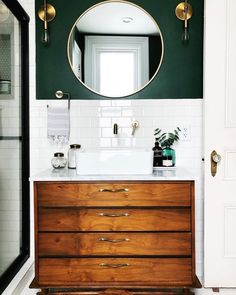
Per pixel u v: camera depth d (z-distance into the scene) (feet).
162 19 8.03
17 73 7.93
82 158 6.48
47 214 6.18
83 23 8.04
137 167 6.50
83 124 8.05
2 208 7.23
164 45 8.04
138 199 6.18
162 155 7.68
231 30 7.37
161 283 6.18
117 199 6.17
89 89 8.05
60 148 8.04
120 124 8.04
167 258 6.19
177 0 8.00
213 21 7.36
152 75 8.04
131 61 8.02
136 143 8.04
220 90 7.39
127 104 8.05
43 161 8.04
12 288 6.47
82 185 6.17
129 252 6.19
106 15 8.02
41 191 6.18
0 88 7.18
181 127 8.01
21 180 8.03
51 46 8.04
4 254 7.24
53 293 6.50
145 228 6.18
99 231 6.19
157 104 8.04
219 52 7.37
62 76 8.04
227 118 7.41
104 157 6.48
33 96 8.04
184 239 6.18
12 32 7.67
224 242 7.41
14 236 7.75
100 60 8.02
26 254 7.97
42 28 8.04
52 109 7.79
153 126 8.04
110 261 6.20
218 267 7.40
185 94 8.04
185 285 6.16
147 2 8.02
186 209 6.19
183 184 6.19
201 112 8.02
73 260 6.20
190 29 8.01
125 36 8.04
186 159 8.00
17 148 7.97
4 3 6.92
